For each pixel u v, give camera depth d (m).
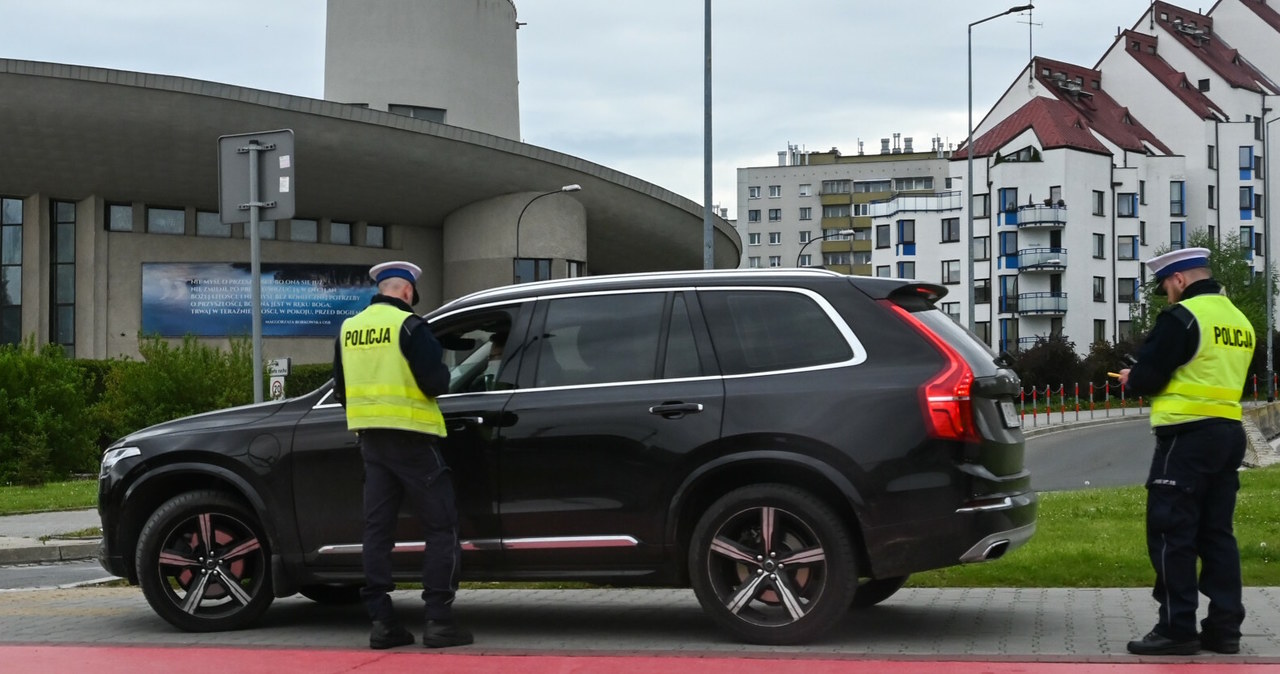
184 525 7.50
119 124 44.41
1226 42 99.56
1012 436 6.68
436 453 6.68
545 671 5.93
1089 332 81.62
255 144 12.76
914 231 88.38
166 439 7.51
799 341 6.71
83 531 14.62
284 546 7.25
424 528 6.68
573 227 55.28
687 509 6.72
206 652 6.65
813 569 6.49
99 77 42.97
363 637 7.25
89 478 26.92
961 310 86.00
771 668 5.88
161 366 28.86
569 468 6.77
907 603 7.96
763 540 6.52
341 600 8.73
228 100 45.16
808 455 6.46
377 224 55.66
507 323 7.18
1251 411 34.41
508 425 6.87
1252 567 8.73
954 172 86.88
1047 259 80.00
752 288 6.89
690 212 59.97
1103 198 82.69
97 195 48.47
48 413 25.84
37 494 20.83
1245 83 92.56
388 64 58.38
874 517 6.35
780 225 142.12
